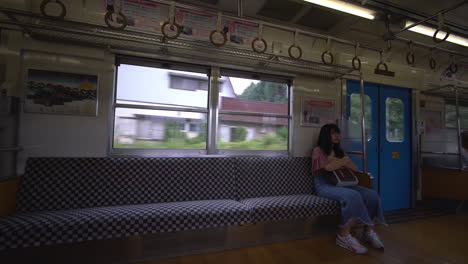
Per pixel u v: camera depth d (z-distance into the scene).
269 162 2.92
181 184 2.47
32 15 1.89
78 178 2.17
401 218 3.54
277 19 3.38
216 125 2.99
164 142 2.78
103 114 2.52
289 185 2.90
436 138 4.47
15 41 2.25
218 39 2.98
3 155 2.01
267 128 3.29
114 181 2.26
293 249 2.29
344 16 3.34
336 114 3.66
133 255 1.99
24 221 1.63
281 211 2.26
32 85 2.30
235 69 3.09
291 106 3.38
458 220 3.46
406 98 4.36
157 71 2.78
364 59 3.83
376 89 4.08
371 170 3.98
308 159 3.14
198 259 2.03
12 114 2.13
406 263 2.06
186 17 2.84
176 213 1.91
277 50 3.30
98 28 2.07
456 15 3.42
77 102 2.43
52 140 2.36
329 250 2.28
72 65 2.42
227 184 2.64
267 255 2.14
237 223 2.07
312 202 2.43
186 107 2.88
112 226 1.72
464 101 5.14
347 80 3.82
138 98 2.69
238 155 3.09
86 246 1.90
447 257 2.20
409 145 4.36
